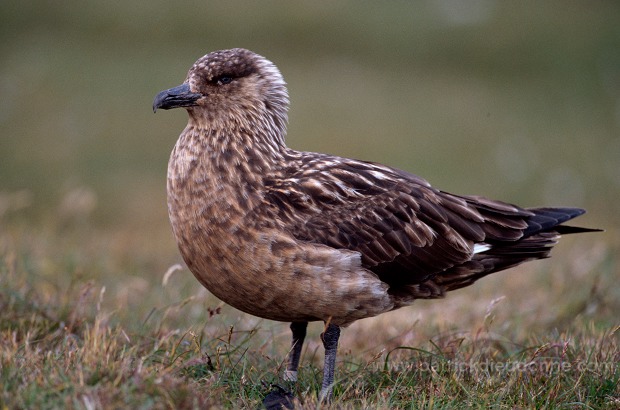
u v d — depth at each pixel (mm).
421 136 25812
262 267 7812
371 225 8242
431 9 34594
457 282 8844
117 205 20516
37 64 27609
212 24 32000
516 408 7410
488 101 29422
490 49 33031
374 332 10469
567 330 9352
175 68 28703
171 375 7074
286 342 10023
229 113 8438
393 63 31641
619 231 17812
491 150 25562
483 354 8812
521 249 8906
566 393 7727
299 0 33781
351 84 29031
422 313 11164
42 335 8906
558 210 9195
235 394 7531
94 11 31609
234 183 8016
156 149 23750
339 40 32344
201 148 8234
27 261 11086
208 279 8109
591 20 35406
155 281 12352
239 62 8562
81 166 22359
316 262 7812
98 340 7715
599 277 11516
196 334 8852
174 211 8164
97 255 13141
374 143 24828
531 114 28953
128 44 30094
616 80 31891
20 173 21656
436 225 8508
